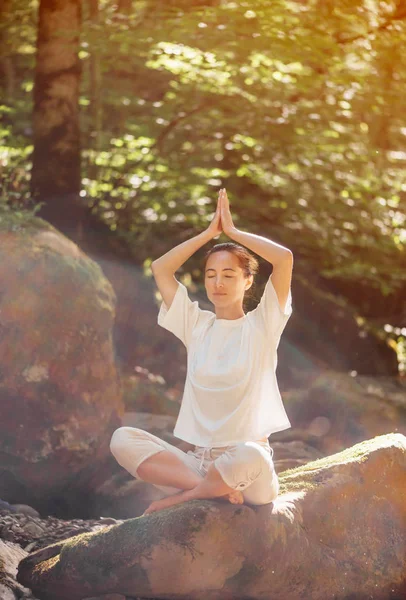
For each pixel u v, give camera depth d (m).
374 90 9.85
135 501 5.60
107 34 8.63
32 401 5.20
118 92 10.30
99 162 10.70
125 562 2.98
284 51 8.59
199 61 9.34
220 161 11.62
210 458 3.20
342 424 7.71
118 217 10.90
